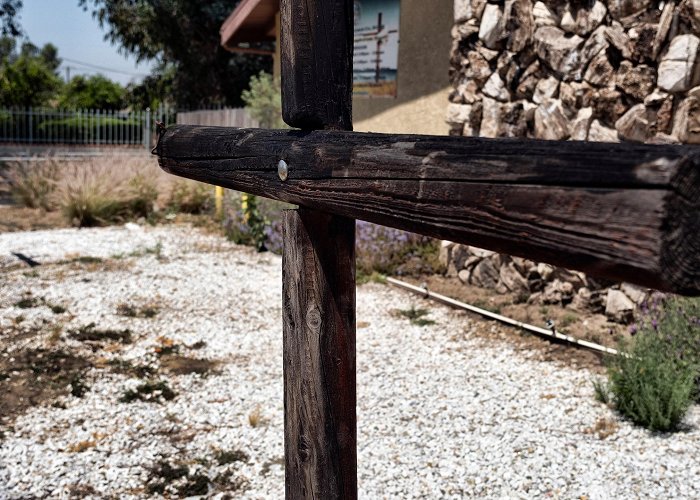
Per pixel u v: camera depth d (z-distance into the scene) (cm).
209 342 521
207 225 1026
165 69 2508
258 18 1089
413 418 382
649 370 373
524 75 570
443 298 603
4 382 435
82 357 482
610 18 500
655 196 84
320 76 161
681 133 462
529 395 409
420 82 775
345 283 168
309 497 171
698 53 450
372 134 138
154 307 607
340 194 141
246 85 2272
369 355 483
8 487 316
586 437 354
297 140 158
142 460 343
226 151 184
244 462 342
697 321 398
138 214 1089
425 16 761
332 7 162
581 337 493
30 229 995
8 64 2878
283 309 174
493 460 334
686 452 334
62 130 2228
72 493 313
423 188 118
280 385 437
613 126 505
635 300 505
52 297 625
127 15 2236
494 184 104
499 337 513
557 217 95
